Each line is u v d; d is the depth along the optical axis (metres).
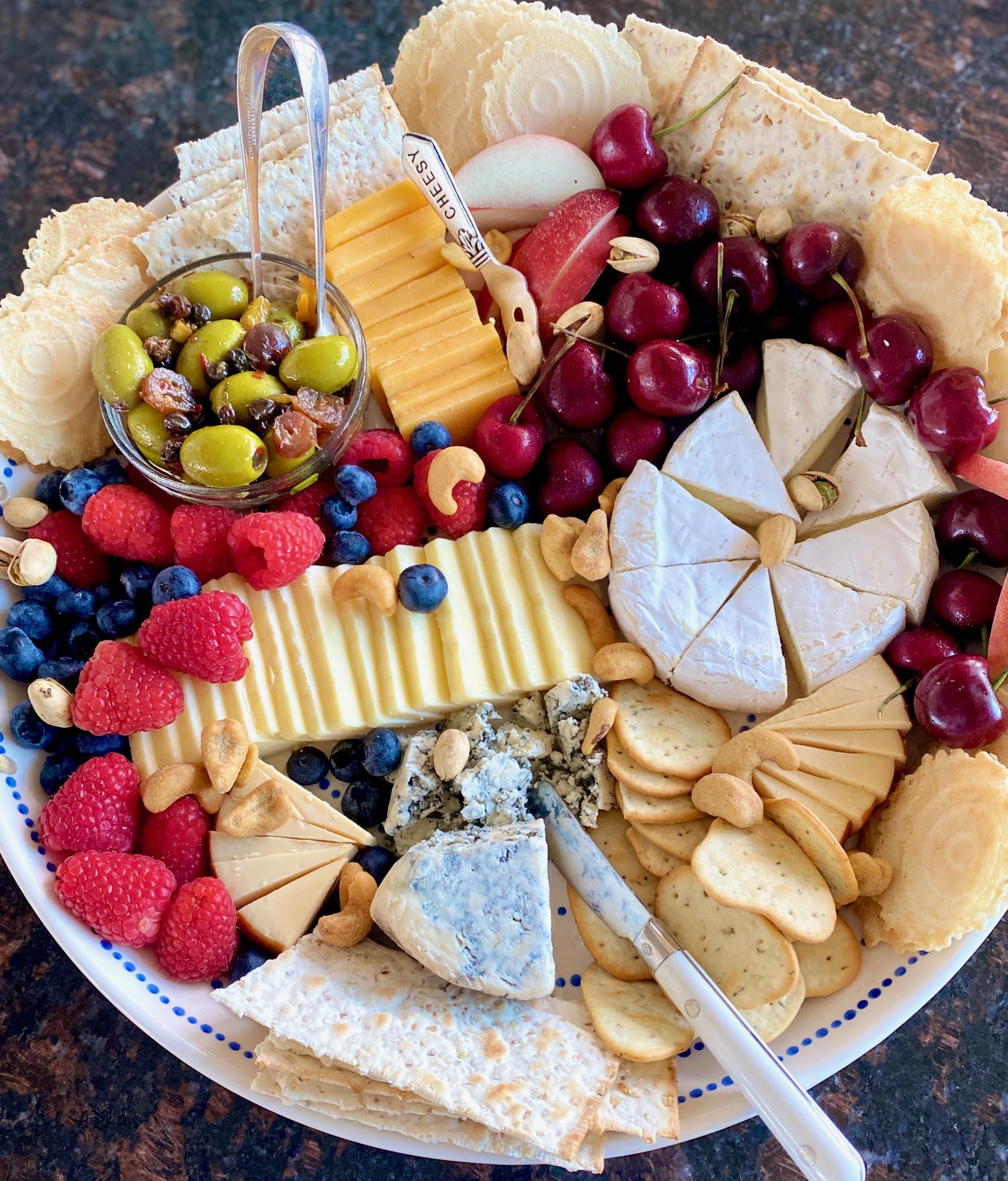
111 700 0.33
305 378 0.35
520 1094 0.29
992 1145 0.35
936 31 0.45
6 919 0.37
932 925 0.31
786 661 0.36
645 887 0.34
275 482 0.35
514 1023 0.31
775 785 0.33
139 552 0.36
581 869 0.33
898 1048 0.36
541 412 0.38
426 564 0.35
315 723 0.34
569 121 0.39
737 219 0.37
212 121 0.46
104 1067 0.36
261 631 0.35
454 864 0.32
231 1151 0.35
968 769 0.31
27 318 0.36
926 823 0.32
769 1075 0.29
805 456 0.36
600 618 0.35
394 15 0.47
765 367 0.36
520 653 0.34
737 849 0.32
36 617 0.35
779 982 0.31
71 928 0.32
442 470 0.35
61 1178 0.35
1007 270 0.33
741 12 0.45
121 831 0.33
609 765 0.33
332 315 0.37
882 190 0.35
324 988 0.31
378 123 0.37
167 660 0.33
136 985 0.32
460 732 0.33
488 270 0.37
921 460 0.34
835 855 0.31
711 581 0.35
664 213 0.36
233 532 0.34
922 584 0.34
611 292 0.37
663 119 0.38
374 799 0.34
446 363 0.37
